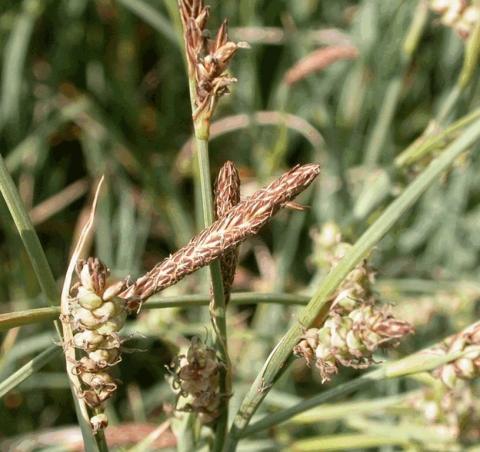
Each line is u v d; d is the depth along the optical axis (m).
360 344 0.16
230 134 0.35
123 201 0.31
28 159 0.32
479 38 0.22
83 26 0.34
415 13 0.33
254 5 0.33
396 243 0.31
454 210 0.32
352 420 0.22
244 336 0.24
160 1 0.33
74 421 0.30
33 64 0.33
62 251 0.32
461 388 0.21
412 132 0.36
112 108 0.34
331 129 0.28
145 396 0.29
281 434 0.24
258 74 0.36
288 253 0.30
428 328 0.29
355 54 0.26
